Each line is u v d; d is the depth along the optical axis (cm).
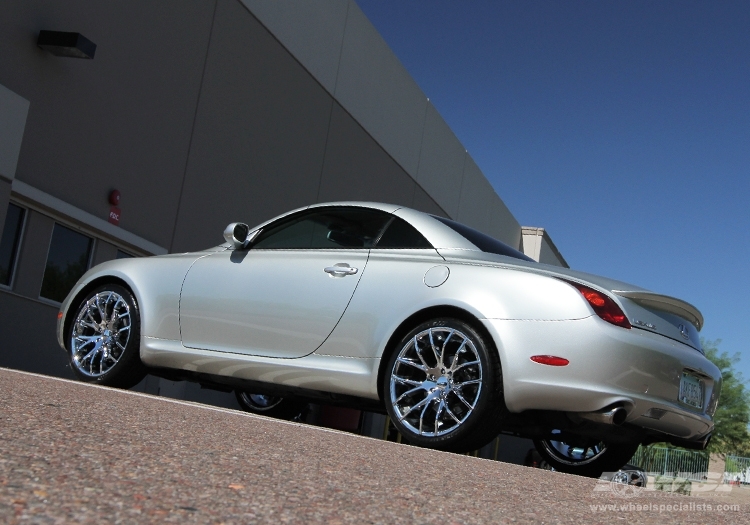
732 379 2992
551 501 192
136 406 273
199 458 173
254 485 150
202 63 1027
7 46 733
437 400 343
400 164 1733
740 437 2933
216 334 418
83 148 828
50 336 812
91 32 834
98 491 124
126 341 456
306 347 385
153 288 448
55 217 802
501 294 336
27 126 759
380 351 361
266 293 405
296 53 1273
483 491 191
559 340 321
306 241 416
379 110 1608
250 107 1145
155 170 942
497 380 330
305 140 1320
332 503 144
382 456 235
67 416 208
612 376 317
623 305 331
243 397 568
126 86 889
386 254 382
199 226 1032
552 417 329
